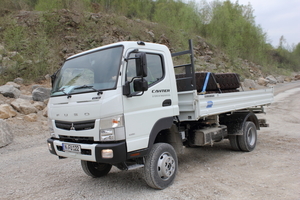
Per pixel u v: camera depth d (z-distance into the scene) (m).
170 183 4.83
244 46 38.97
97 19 23.34
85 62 4.75
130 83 4.30
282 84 33.75
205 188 4.63
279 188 4.49
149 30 26.66
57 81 5.13
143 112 4.41
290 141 7.93
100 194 4.66
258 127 7.61
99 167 5.67
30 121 10.99
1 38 17.88
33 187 5.21
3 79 15.25
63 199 4.54
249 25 40.44
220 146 7.99
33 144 8.91
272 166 5.71
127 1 31.16
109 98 4.02
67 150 4.52
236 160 6.35
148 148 4.45
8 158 7.46
